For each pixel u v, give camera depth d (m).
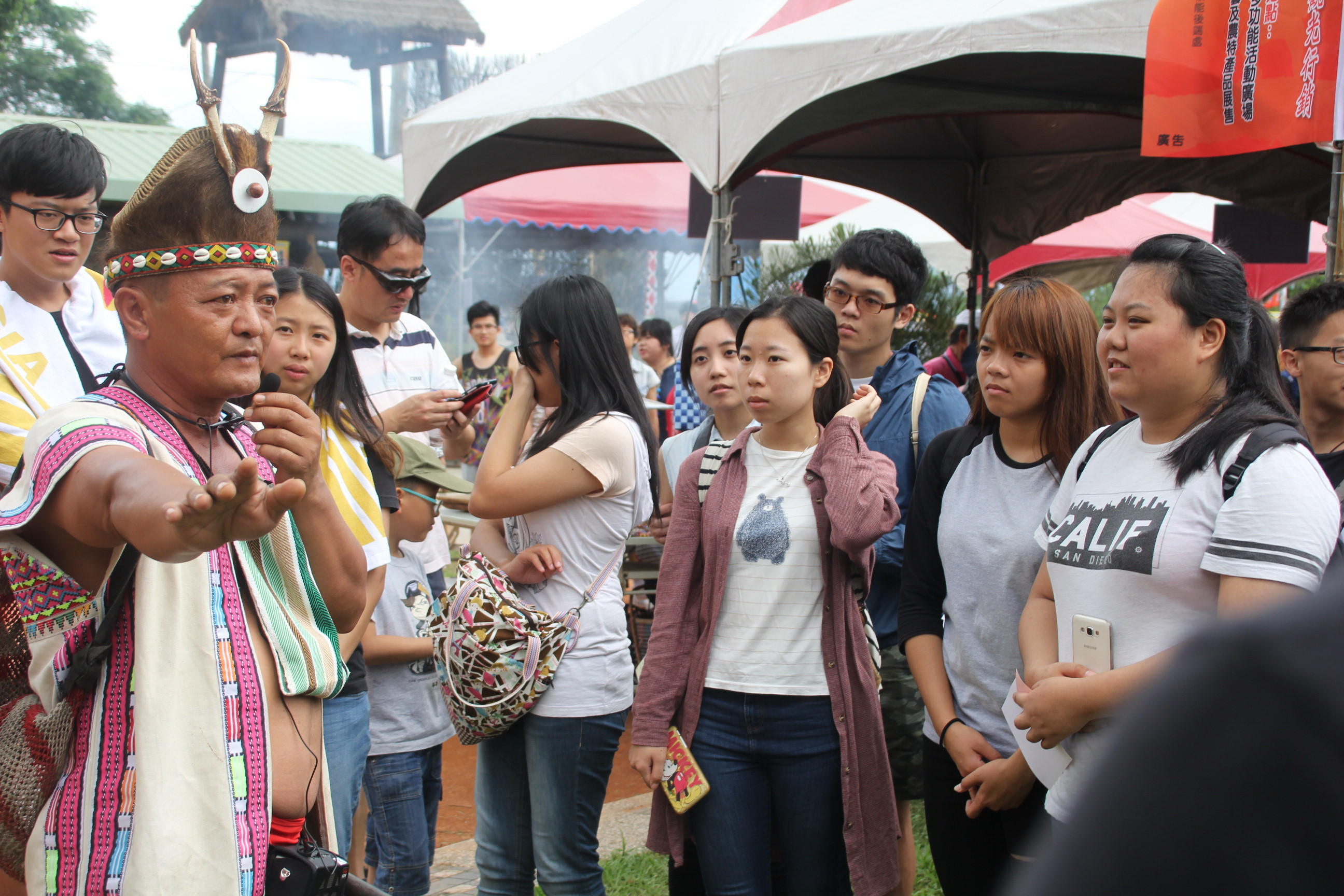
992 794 2.19
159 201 1.40
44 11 17.75
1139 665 1.79
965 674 2.37
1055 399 2.30
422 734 3.01
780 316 2.51
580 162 7.91
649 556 5.39
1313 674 0.42
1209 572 1.78
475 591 2.50
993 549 2.32
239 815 1.40
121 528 1.19
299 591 1.63
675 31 5.82
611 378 2.65
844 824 2.42
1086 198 8.47
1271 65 3.21
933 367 6.76
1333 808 0.40
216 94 1.41
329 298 2.52
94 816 1.35
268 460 1.53
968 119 7.91
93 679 1.39
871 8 4.89
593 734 2.55
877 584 2.99
